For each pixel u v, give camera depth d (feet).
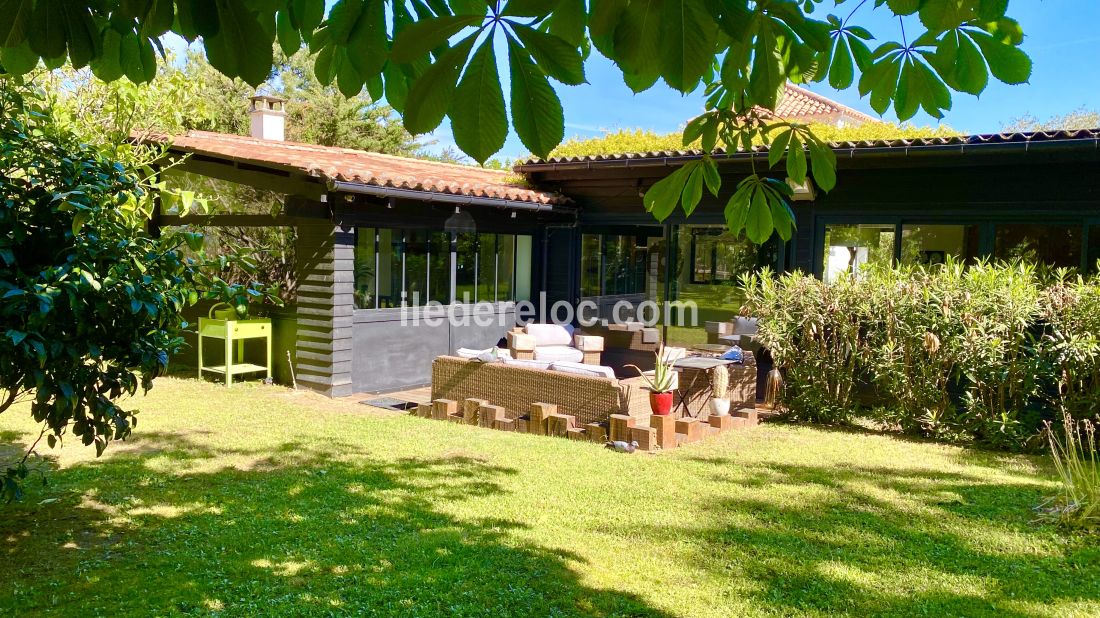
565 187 40.40
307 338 32.07
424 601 12.19
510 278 40.16
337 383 31.24
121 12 5.56
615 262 39.34
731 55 6.61
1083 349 21.88
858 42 7.48
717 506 17.34
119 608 11.79
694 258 36.55
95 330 12.87
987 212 28.60
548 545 14.74
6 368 11.77
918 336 24.63
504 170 53.21
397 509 16.76
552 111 4.41
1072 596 12.71
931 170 29.68
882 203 30.89
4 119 13.01
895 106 7.38
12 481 13.73
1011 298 23.24
